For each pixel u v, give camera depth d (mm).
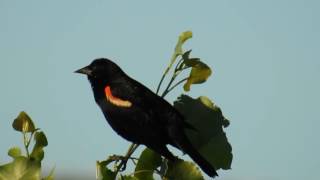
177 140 10305
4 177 7582
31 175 7602
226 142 9477
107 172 8680
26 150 7996
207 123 9500
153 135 11000
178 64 9219
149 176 8953
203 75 9320
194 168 8656
